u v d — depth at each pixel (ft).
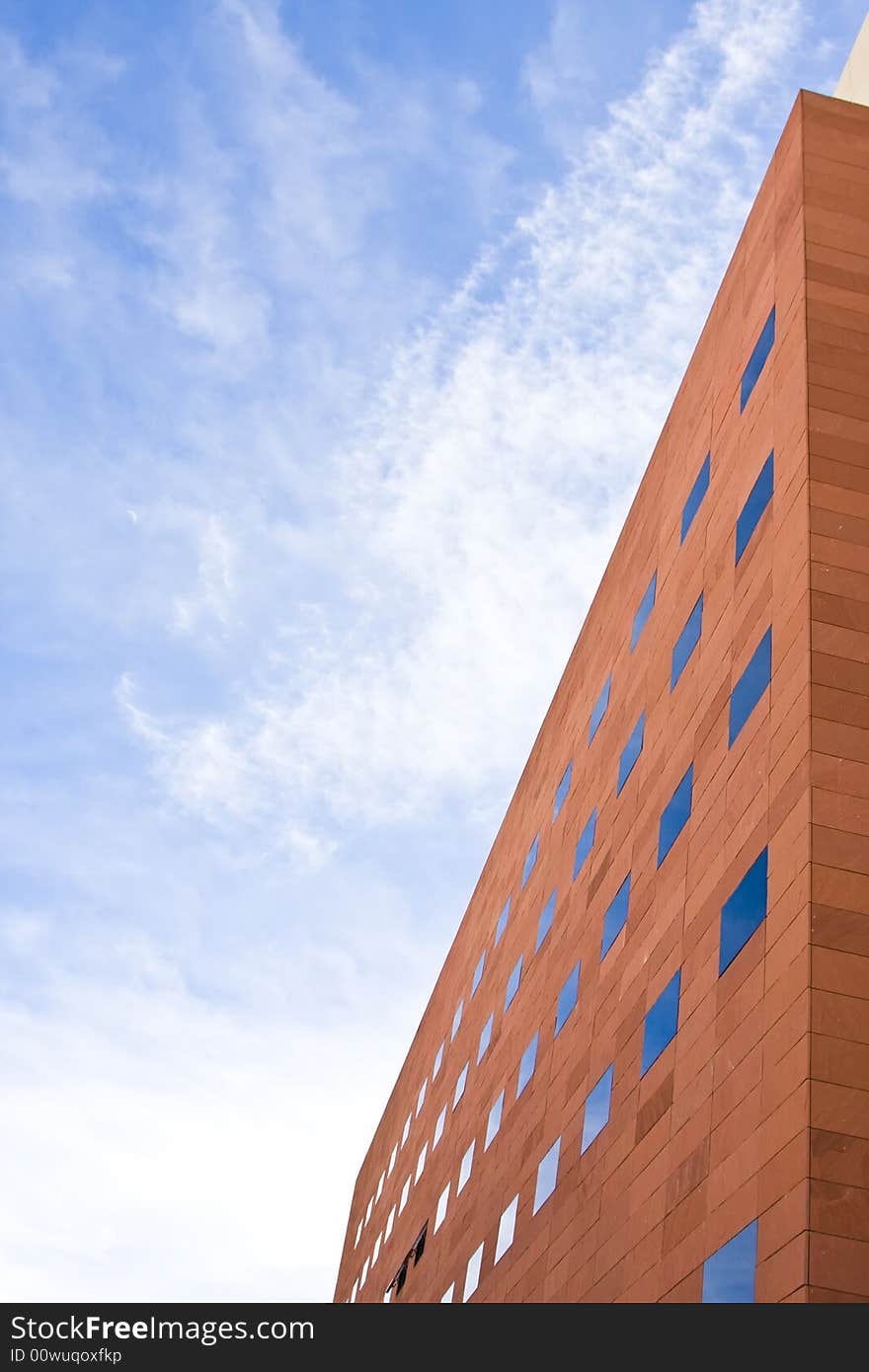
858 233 125.90
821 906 88.43
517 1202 153.99
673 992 113.91
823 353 116.67
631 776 148.36
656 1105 111.14
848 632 101.30
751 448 127.54
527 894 201.46
